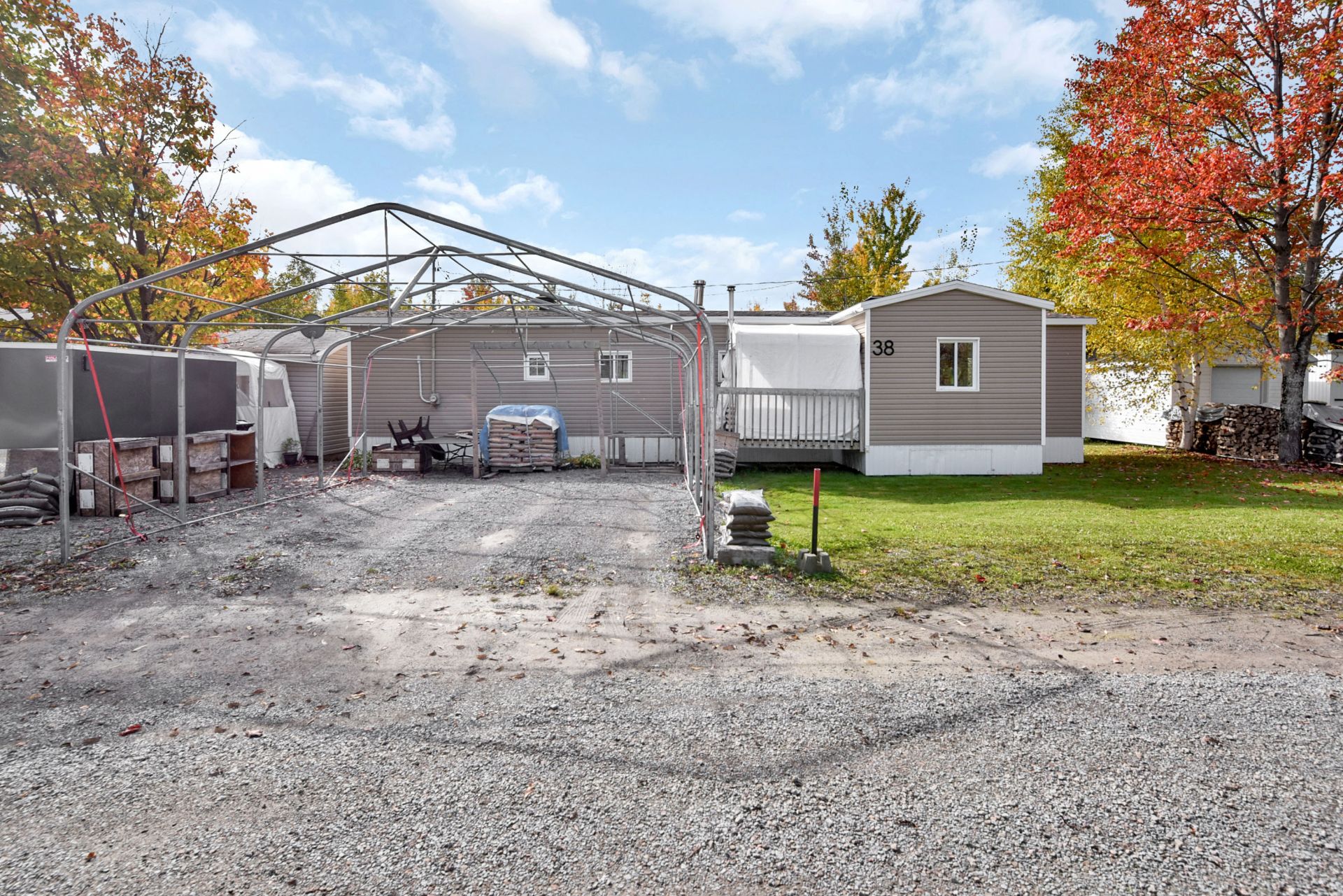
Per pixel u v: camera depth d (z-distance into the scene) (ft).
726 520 30.86
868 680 15.96
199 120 53.11
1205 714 14.15
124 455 36.63
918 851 9.79
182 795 11.20
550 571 25.73
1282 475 52.21
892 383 54.24
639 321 34.58
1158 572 24.82
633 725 13.67
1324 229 56.85
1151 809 10.85
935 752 12.62
